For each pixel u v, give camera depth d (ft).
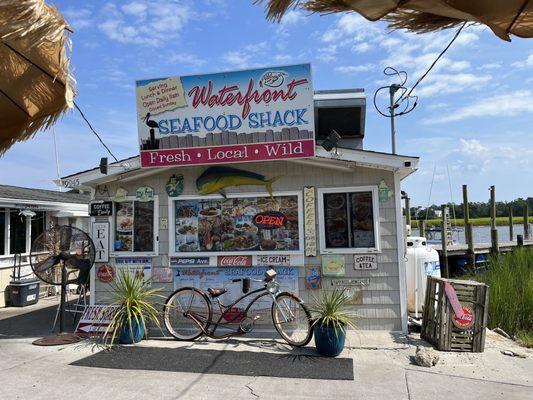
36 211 40.24
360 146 30.50
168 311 23.63
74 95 5.11
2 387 16.07
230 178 24.99
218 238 25.18
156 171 25.52
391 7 5.16
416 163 22.18
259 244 24.73
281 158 23.24
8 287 34.60
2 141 5.93
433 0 4.85
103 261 25.94
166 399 14.96
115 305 23.41
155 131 24.30
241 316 22.72
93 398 15.03
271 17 6.07
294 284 23.98
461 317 20.36
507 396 15.26
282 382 16.51
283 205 24.64
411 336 22.63
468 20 5.32
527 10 4.77
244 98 23.41
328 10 5.79
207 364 18.62
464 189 65.92
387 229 23.43
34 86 5.34
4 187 43.93
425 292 24.93
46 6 4.55
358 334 22.75
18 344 22.04
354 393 15.44
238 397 15.10
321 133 30.32
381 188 23.56
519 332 24.25
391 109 32.78
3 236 35.78
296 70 22.84
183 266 25.14
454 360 19.22
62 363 18.89
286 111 23.06
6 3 4.33
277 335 23.08
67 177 25.63
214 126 23.79
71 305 32.94
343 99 29.22
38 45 4.71
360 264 23.48
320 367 18.16
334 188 23.99
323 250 23.84
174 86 23.99
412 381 16.62
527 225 95.91
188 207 25.58
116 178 25.91
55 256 24.11
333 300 20.33
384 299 23.27
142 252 25.64
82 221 46.73
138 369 18.06
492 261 42.22
